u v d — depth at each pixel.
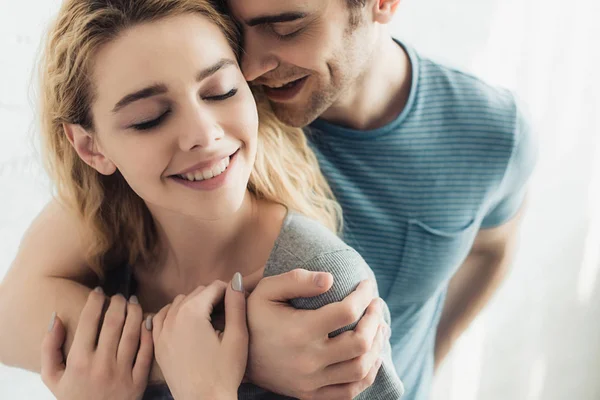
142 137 0.70
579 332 1.89
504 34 1.44
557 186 1.70
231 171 0.74
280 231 0.79
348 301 0.68
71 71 0.72
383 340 0.75
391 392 0.76
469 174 1.11
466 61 1.41
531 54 1.49
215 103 0.71
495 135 1.10
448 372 1.80
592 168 1.70
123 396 0.76
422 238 1.13
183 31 0.68
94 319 0.79
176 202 0.75
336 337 0.69
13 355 0.86
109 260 0.92
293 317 0.69
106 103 0.71
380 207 1.12
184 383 0.71
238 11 0.79
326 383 0.69
